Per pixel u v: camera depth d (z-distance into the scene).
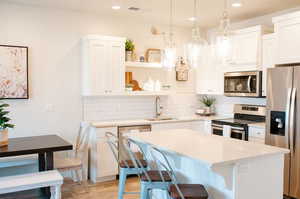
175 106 5.60
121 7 4.27
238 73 4.77
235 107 5.29
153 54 5.18
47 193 3.66
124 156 4.44
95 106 4.73
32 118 4.24
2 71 3.99
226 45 2.63
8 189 2.69
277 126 3.77
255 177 2.30
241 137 4.39
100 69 4.45
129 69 5.11
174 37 5.55
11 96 4.05
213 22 5.22
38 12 4.24
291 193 3.55
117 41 4.57
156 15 4.71
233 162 2.09
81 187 4.09
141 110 5.19
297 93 3.47
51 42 4.35
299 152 3.45
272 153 2.34
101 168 4.28
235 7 4.25
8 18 4.04
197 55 2.85
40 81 4.29
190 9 4.35
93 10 4.46
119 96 4.95
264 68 4.38
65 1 3.98
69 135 4.53
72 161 3.83
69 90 4.52
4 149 3.09
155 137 3.09
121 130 4.44
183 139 2.96
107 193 3.85
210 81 5.43
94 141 4.29
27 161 4.07
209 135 3.24
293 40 3.76
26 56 4.14
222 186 2.33
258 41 4.42
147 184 2.56
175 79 5.65
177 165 2.92
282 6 4.22
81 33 4.58
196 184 2.48
